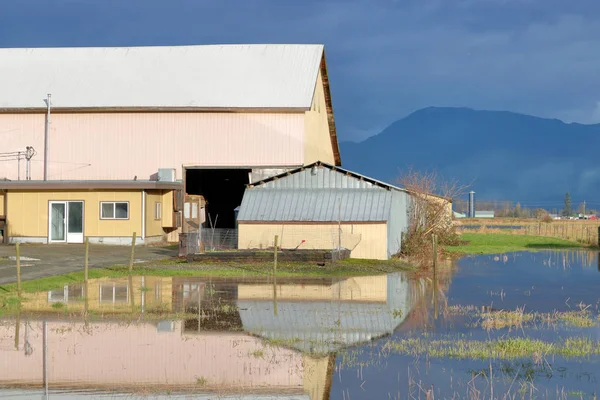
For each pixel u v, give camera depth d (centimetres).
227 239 3700
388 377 1341
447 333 1738
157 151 4775
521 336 1708
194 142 4759
